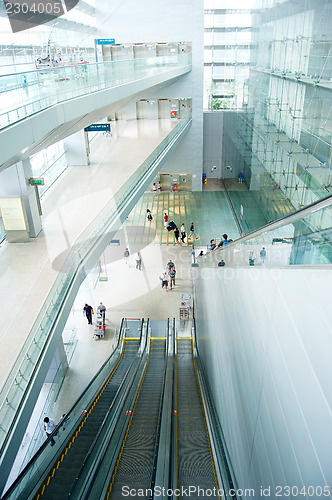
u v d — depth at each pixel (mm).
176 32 25203
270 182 17109
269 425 4129
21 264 10383
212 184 29844
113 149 21875
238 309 5859
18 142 6250
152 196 27688
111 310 16016
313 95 12289
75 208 14125
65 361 12664
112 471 6281
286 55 14906
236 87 24891
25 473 5695
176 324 15172
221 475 5730
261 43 18562
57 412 11305
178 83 26812
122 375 11484
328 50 11227
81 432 7863
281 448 3740
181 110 28125
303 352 3254
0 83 5945
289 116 14562
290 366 3541
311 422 3086
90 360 13367
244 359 5344
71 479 6055
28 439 10062
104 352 13734
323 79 11531
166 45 25656
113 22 24969
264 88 18078
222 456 6176
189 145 27797
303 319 3273
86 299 16719
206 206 25734
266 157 17828
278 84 15891
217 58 27656
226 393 6797
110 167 18828
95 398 9438
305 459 3191
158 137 23953
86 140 19109
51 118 7715
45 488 5875
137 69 14805
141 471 6348
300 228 3482
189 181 28469
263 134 18391
